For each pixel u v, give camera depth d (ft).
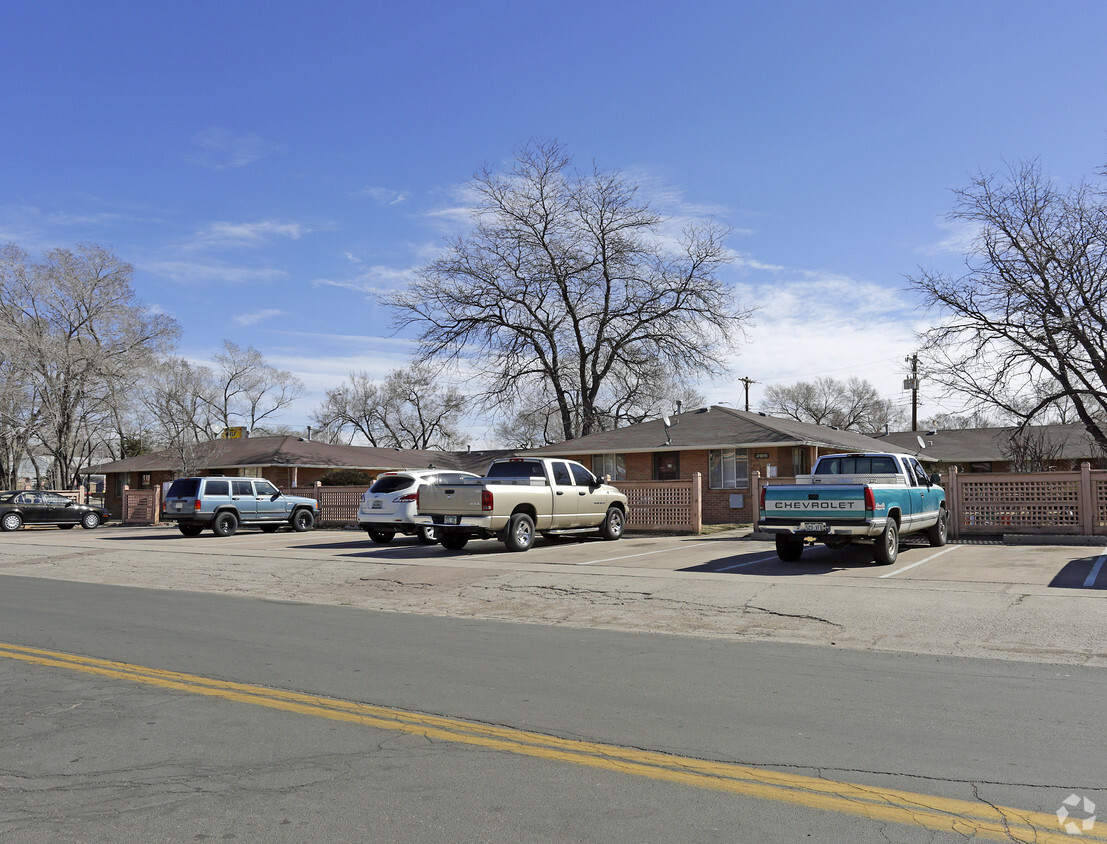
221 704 21.24
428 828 13.47
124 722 19.66
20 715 20.34
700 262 145.59
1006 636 29.50
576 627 34.22
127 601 42.83
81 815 14.15
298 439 154.51
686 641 30.50
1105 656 26.66
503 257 149.59
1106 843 12.74
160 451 163.53
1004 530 60.23
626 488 78.54
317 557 59.62
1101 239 89.76
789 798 14.61
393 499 68.74
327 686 23.13
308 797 14.87
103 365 153.69
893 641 29.73
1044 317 92.48
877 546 46.62
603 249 149.79
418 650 28.60
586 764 16.48
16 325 151.74
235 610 39.40
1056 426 148.46
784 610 34.65
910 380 172.96
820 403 258.78
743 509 98.63
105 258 163.43
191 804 14.58
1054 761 16.47
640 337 147.95
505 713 20.21
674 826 13.47
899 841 12.88
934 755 16.87
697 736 18.28
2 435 147.33
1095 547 53.26
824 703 21.11
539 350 152.76
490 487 57.62
